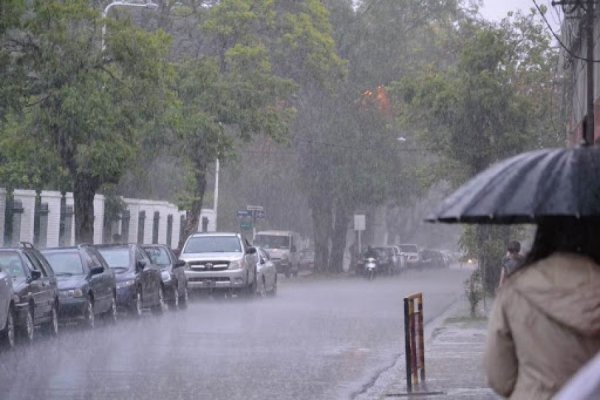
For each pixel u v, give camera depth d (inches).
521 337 275.4
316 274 3688.5
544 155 299.7
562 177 286.5
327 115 3282.5
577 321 267.7
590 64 1294.3
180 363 1046.4
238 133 2487.7
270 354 1139.3
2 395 813.9
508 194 287.6
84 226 1865.2
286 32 2748.5
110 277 1503.4
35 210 2664.9
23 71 1658.5
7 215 2506.2
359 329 1467.8
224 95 2322.8
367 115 3302.2
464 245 1795.0
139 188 3070.9
